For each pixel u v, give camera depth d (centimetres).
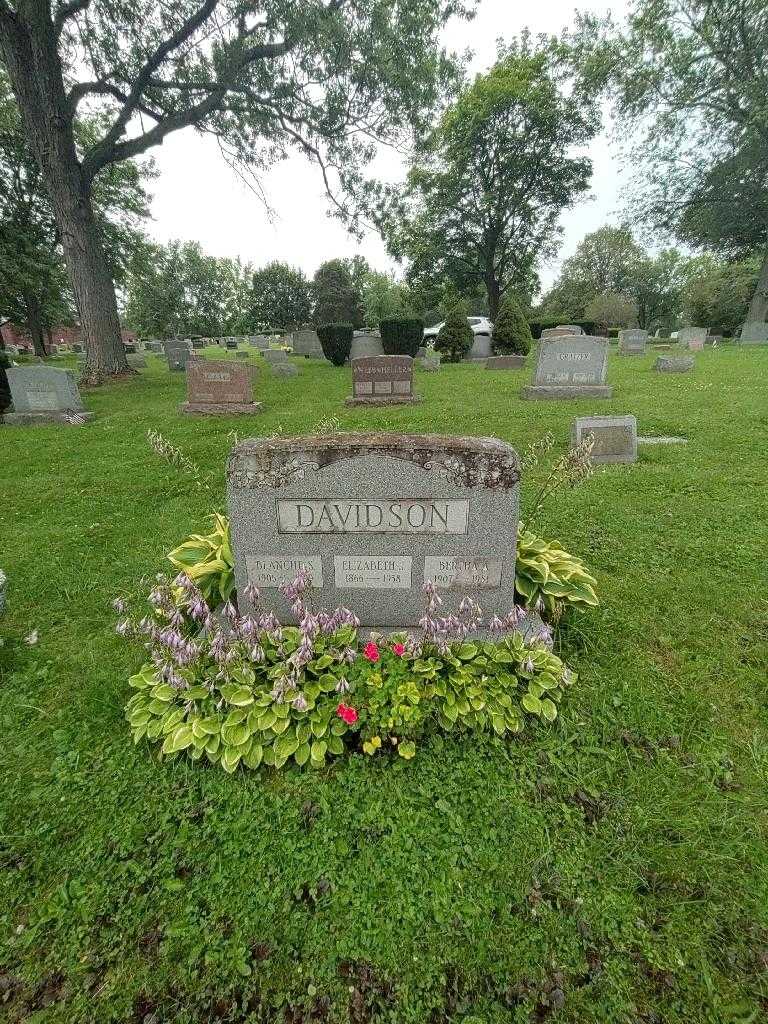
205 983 152
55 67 1265
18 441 871
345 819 197
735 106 2238
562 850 184
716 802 200
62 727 247
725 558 388
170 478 642
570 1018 143
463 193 2962
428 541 273
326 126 1510
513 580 281
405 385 1103
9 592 375
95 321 1540
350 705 228
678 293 5203
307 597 288
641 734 233
